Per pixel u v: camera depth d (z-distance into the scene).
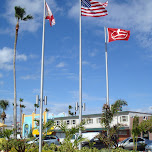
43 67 17.91
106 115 18.81
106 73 25.08
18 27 38.56
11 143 16.94
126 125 44.16
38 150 16.98
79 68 21.02
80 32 21.67
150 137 38.81
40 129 16.28
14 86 37.03
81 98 20.38
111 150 18.44
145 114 48.34
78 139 16.28
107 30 23.89
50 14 19.14
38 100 16.75
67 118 54.88
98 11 21.84
